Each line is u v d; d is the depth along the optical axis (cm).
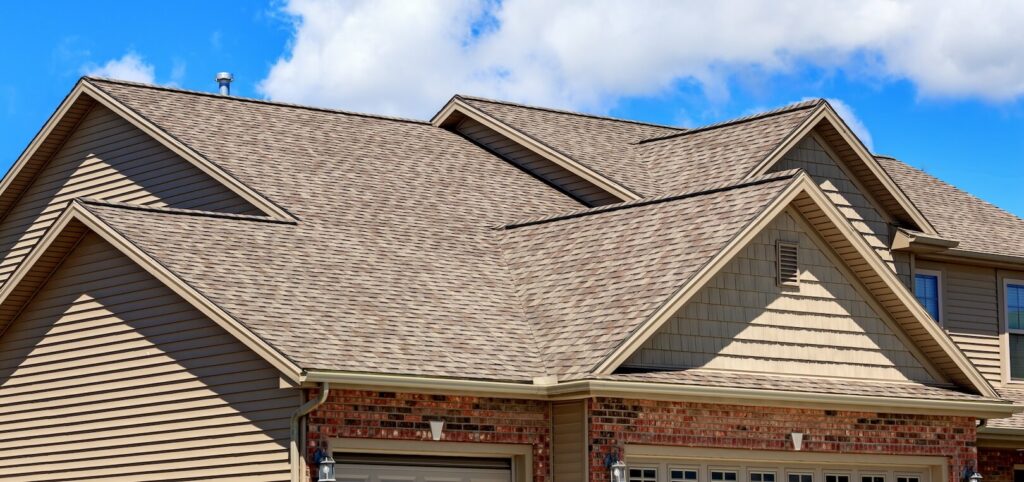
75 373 2238
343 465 1930
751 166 2648
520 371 2053
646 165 2922
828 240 2294
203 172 2550
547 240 2491
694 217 2294
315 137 2808
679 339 2120
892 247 2798
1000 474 2727
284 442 1909
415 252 2386
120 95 2712
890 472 2331
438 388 1950
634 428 2052
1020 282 3025
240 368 1989
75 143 2822
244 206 2464
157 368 2109
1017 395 2916
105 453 2159
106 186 2734
